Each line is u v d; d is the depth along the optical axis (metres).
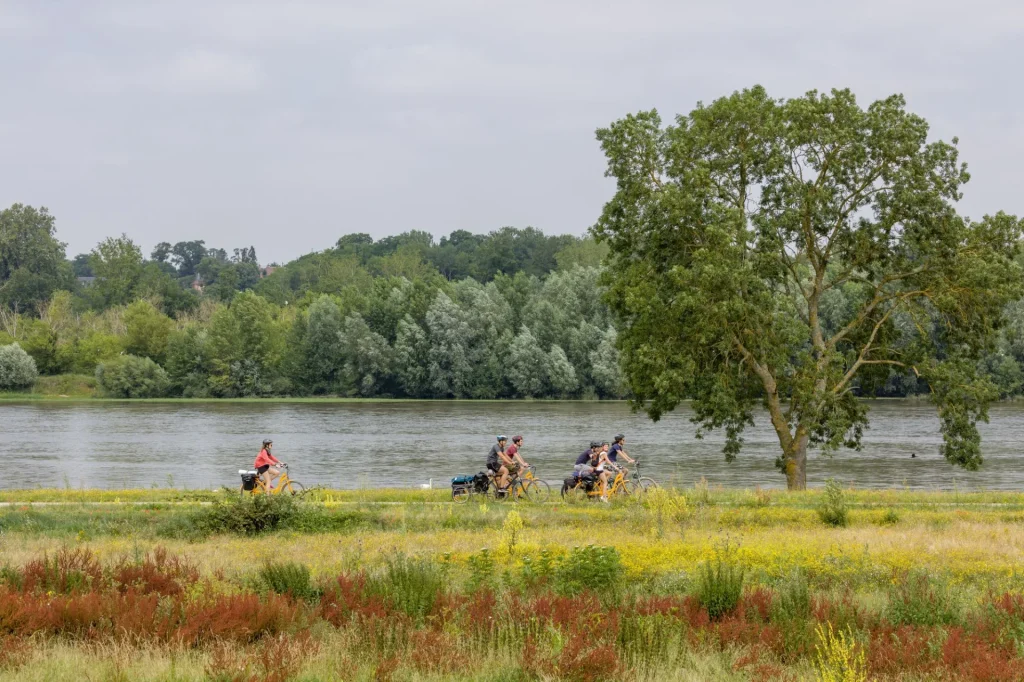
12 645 10.97
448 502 27.78
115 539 21.67
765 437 67.81
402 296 126.69
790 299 34.50
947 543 19.58
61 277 188.88
